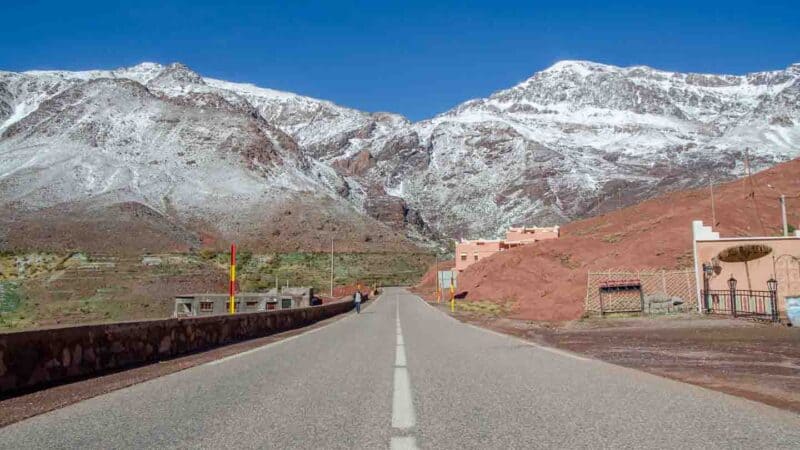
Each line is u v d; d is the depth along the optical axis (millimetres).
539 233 96188
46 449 6012
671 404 7992
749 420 7004
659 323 25422
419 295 90375
